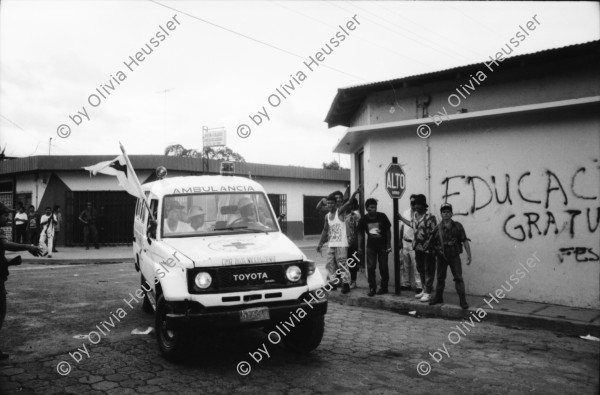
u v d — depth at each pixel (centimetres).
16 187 2181
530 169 807
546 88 820
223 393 435
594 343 594
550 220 786
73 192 2012
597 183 745
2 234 539
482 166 857
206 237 587
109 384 459
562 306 757
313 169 2522
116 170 674
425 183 924
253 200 653
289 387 448
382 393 433
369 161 1002
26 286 1027
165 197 630
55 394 434
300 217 2525
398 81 945
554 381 460
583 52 771
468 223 870
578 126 764
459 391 436
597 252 741
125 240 2019
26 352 559
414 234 839
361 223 872
